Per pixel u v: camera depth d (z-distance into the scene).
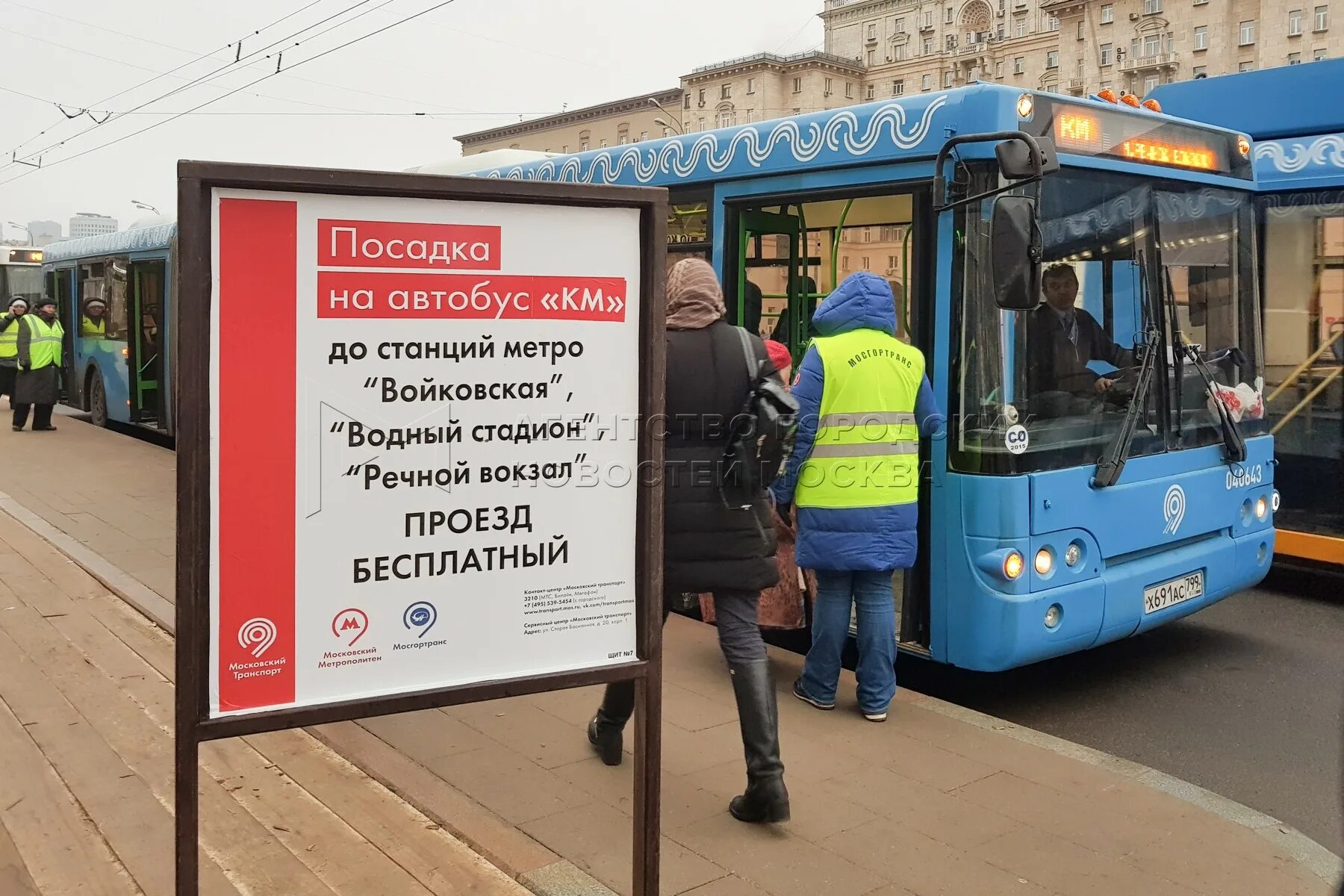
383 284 2.67
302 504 2.63
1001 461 4.81
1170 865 3.54
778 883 3.36
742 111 80.69
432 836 3.56
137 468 11.91
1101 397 5.20
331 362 2.63
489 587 2.82
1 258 21.89
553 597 2.88
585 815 3.80
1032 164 4.49
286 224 2.58
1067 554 5.00
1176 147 5.65
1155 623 5.46
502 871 3.34
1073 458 5.05
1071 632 5.01
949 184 4.93
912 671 6.01
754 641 3.80
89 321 17.12
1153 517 5.38
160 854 3.41
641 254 2.91
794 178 5.77
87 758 4.16
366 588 2.70
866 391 4.58
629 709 4.13
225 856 3.41
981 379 4.85
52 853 3.43
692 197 6.41
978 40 79.38
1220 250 5.96
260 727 2.57
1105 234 5.29
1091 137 5.20
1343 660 6.16
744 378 3.70
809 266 6.40
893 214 5.89
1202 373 5.77
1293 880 3.46
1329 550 7.41
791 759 4.37
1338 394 7.36
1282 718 5.26
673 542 3.69
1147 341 5.43
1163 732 5.08
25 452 13.09
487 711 4.84
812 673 4.94
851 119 5.45
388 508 2.71
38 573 7.11
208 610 2.56
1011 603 4.80
